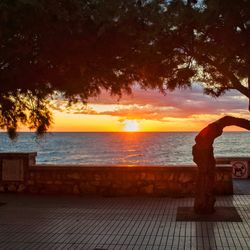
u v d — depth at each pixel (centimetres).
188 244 595
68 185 1028
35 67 702
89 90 809
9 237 646
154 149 7469
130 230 679
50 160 4903
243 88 702
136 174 1003
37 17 616
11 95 799
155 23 622
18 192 1043
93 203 916
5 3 589
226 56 597
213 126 792
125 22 623
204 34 625
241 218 748
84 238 636
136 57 698
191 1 603
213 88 752
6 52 673
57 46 662
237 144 8794
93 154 6125
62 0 631
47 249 583
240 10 511
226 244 593
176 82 725
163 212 811
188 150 7019
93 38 655
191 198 961
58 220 757
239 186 1096
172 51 693
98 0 637
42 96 814
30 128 860
